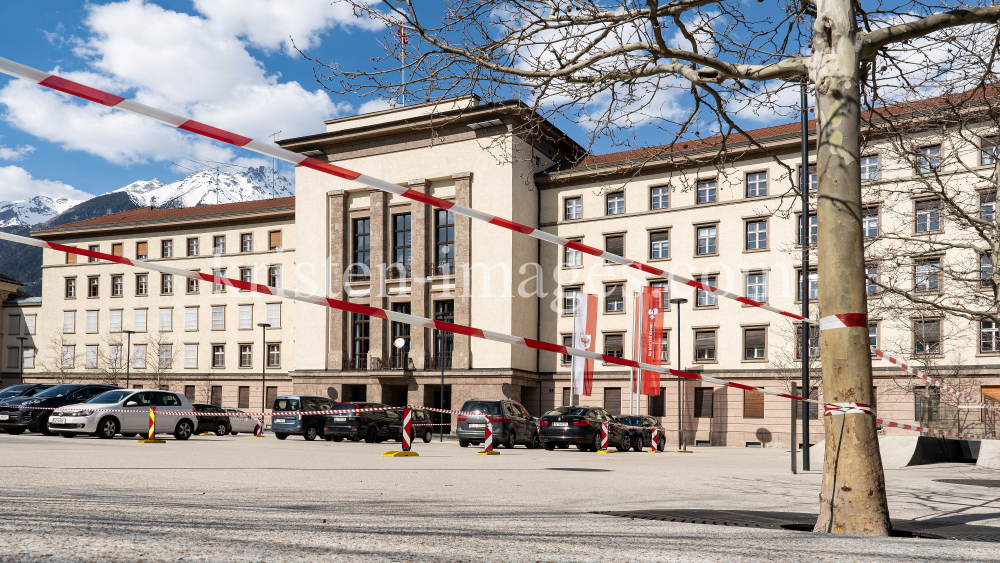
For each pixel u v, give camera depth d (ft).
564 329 149.28
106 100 12.21
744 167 136.77
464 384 144.25
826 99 21.43
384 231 155.43
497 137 35.83
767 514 22.79
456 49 29.68
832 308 20.66
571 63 30.25
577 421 91.97
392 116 155.63
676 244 141.69
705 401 137.59
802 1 32.81
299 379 157.89
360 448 77.97
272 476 34.78
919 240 48.11
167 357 194.90
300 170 164.04
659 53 28.25
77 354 205.46
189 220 193.98
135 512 16.28
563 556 10.86
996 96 40.24
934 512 26.73
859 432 19.88
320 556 9.78
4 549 8.77
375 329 153.48
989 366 114.11
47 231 210.38
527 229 18.97
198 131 13.25
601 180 145.59
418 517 18.60
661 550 12.08
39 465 36.17
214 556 9.20
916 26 22.81
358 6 29.73
